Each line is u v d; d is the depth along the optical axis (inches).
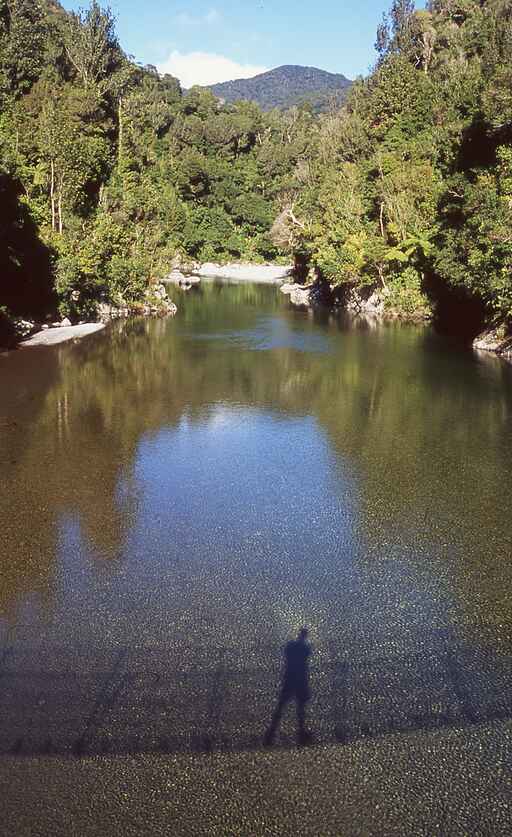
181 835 214.1
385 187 1754.4
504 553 412.5
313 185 2484.0
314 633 324.2
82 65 2471.7
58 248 1373.0
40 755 243.3
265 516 466.3
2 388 845.2
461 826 218.5
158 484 525.0
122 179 2193.7
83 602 349.7
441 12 2928.2
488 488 522.0
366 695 279.0
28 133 1739.7
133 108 2659.9
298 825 217.8
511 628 330.3
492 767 241.4
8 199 1227.9
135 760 241.9
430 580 378.3
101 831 214.8
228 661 300.8
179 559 400.5
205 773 237.0
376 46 2910.9
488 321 1232.2
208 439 646.5
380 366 1032.2
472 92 1288.1
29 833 213.8
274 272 3255.4
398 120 2155.5
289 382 913.5
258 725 260.2
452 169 1316.4
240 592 362.3
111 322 1518.2
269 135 4220.0
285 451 611.8
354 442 640.4
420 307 1605.6
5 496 494.0
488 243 1013.8
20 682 283.6
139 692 278.2
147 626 327.9
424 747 249.9
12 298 1291.8
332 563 398.0
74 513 466.0
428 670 296.0
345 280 1836.9
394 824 218.8
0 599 351.9
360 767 240.5
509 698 277.4
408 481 536.4
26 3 2390.5
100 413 735.1
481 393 849.5
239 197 3624.5
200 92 4645.7
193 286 2635.3
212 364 1041.5
